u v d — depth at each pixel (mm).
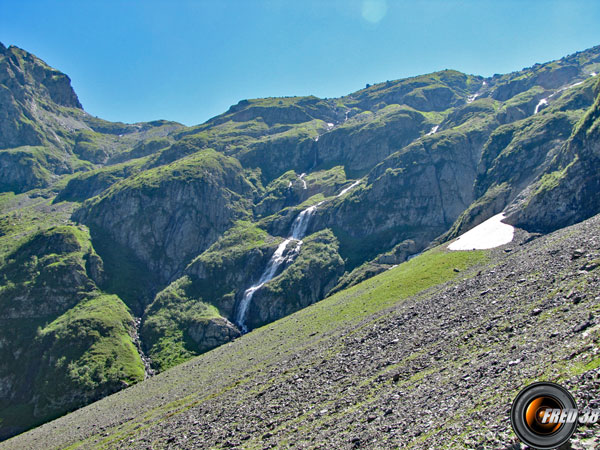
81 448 65562
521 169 170500
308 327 100688
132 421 72875
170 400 79125
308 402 43250
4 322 191000
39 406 153750
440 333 48250
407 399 32344
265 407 46938
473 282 69062
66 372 161375
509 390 24781
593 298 35250
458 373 32969
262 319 193250
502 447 19156
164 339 183250
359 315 90125
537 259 64562
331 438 30938
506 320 41406
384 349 52125
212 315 193125
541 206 128375
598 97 131750
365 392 39094
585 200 118438
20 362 174750
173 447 45125
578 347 25875
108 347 172500
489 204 165125
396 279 116375
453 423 24344
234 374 78500
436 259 121562
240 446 37500
